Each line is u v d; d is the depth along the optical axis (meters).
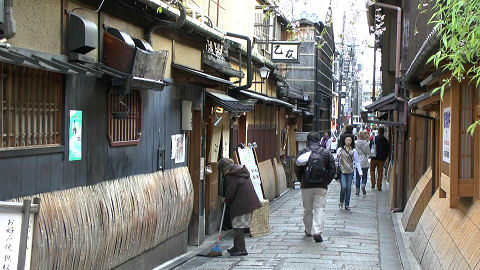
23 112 5.77
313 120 32.72
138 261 8.41
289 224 13.57
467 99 7.22
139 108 8.56
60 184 6.36
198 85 11.11
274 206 17.02
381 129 21.25
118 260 7.65
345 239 11.48
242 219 10.20
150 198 8.64
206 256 10.23
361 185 21.20
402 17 17.38
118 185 7.74
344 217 14.34
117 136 7.88
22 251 3.98
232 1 15.86
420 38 10.50
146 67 7.76
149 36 8.91
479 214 6.67
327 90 41.31
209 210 12.61
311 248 10.63
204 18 12.23
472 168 7.22
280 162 21.42
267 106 19.59
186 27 10.26
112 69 7.11
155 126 9.25
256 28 19.00
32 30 5.83
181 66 9.97
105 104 7.44
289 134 24.97
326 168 11.40
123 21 8.14
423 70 9.51
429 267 8.14
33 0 5.83
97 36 6.94
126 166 8.14
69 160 6.53
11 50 5.13
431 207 9.88
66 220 6.20
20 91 5.71
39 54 5.85
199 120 11.31
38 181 5.92
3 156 5.32
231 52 15.27
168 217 9.36
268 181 18.11
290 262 9.48
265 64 19.02
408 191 14.84
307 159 11.34
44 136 6.12
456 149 7.22
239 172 10.26
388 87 21.30
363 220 13.91
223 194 10.61
